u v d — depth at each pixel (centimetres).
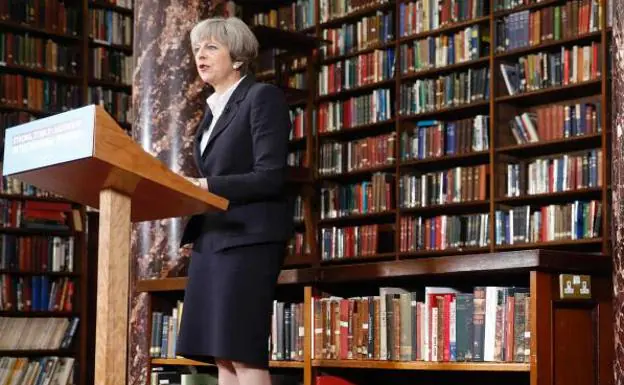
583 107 715
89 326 934
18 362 865
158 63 587
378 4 865
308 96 873
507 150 755
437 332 353
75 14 927
